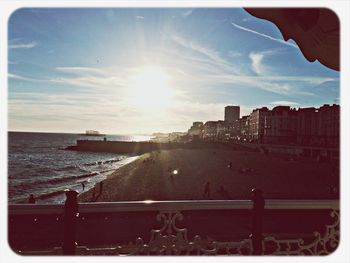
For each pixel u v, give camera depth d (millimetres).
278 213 10000
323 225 8797
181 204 3475
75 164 70250
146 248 3479
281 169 51281
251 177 39750
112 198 26328
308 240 7582
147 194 27328
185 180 36000
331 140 84312
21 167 61438
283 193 27547
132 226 8086
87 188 36344
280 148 93000
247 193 27297
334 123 84438
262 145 101312
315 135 91812
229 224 8781
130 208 3412
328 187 31531
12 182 42625
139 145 125562
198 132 196500
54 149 117375
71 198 3340
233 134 150500
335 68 3490
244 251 4059
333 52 3223
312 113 94875
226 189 29266
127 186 32375
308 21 2984
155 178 38625
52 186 39500
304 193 27688
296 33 3217
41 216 7203
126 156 102938
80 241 6992
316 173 46562
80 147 123438
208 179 36906
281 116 107750
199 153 89625
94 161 79188
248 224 8844
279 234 8086
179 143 128875
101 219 8469
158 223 8508
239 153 90062
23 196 33312
